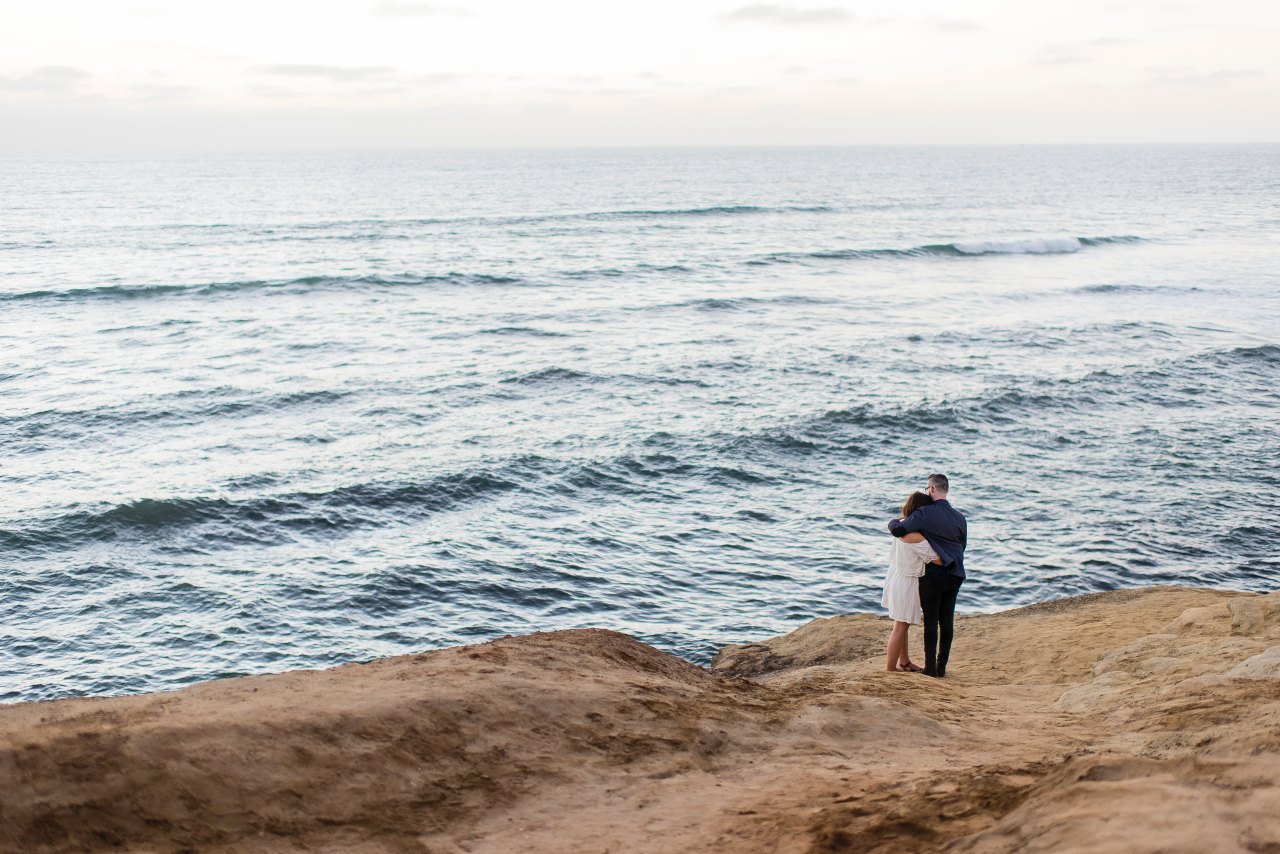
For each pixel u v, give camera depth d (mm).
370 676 5418
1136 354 38000
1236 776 3086
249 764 4031
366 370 34812
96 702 4719
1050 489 23266
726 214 109062
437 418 29219
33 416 28391
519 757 4609
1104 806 3000
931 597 8781
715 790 4445
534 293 53250
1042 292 54625
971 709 6848
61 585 18297
